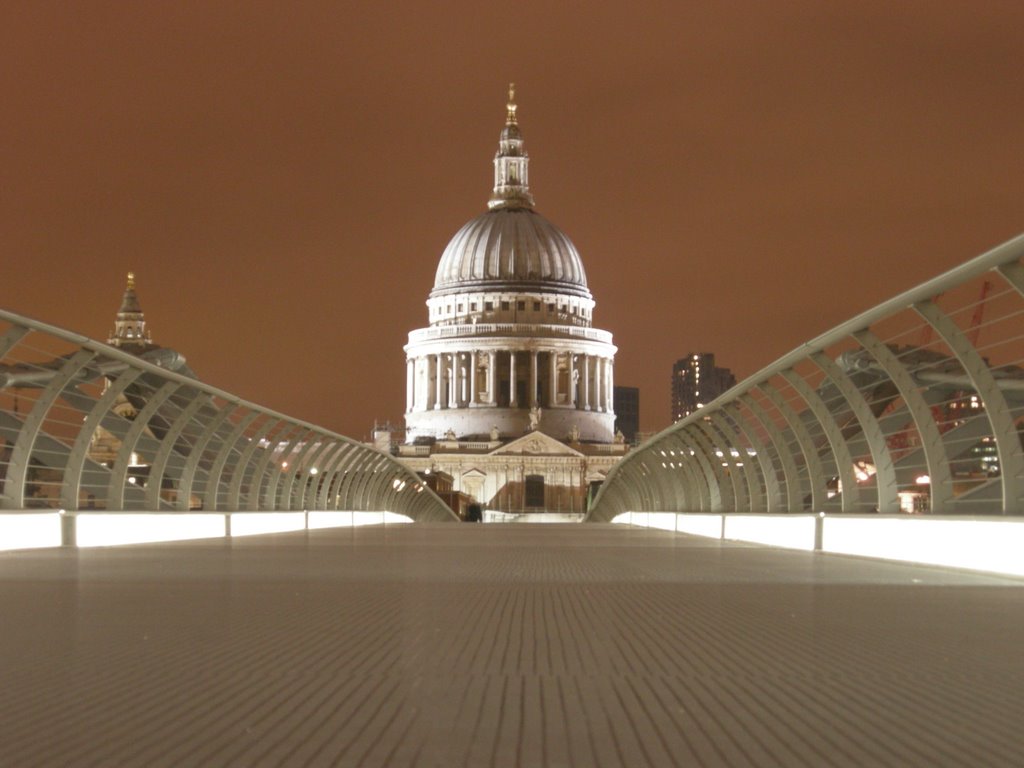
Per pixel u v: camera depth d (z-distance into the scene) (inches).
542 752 284.0
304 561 966.4
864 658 415.8
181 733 302.7
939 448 851.4
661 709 330.0
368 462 2721.5
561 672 387.9
